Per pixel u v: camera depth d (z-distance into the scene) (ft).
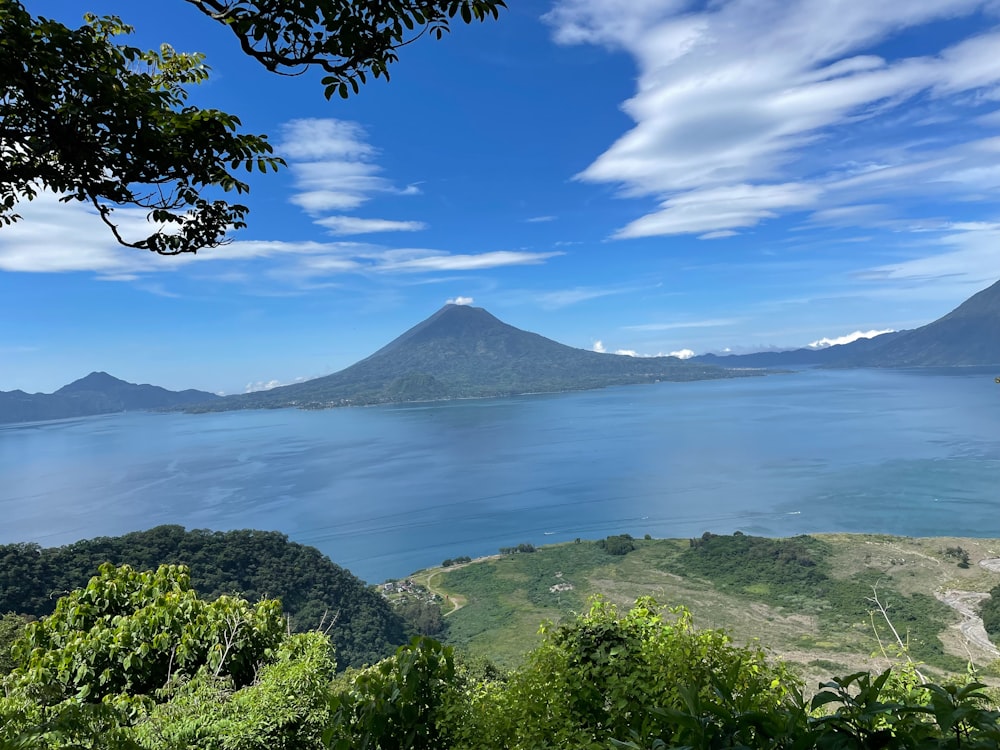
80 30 11.71
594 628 13.96
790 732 5.16
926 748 4.60
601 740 10.51
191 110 11.82
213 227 13.67
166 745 17.88
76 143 11.53
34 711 14.75
